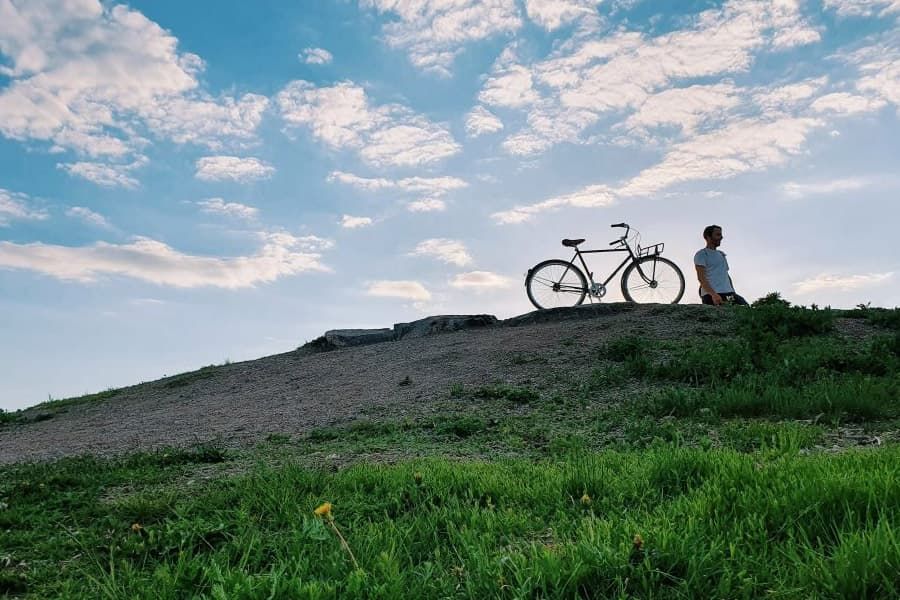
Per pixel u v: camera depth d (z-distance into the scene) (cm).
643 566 281
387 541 341
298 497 436
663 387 848
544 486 427
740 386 789
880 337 974
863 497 323
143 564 350
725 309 1186
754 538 303
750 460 427
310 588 272
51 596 322
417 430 742
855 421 643
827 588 249
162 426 957
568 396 859
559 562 287
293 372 1256
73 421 1167
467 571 303
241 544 353
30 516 438
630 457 503
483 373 1006
